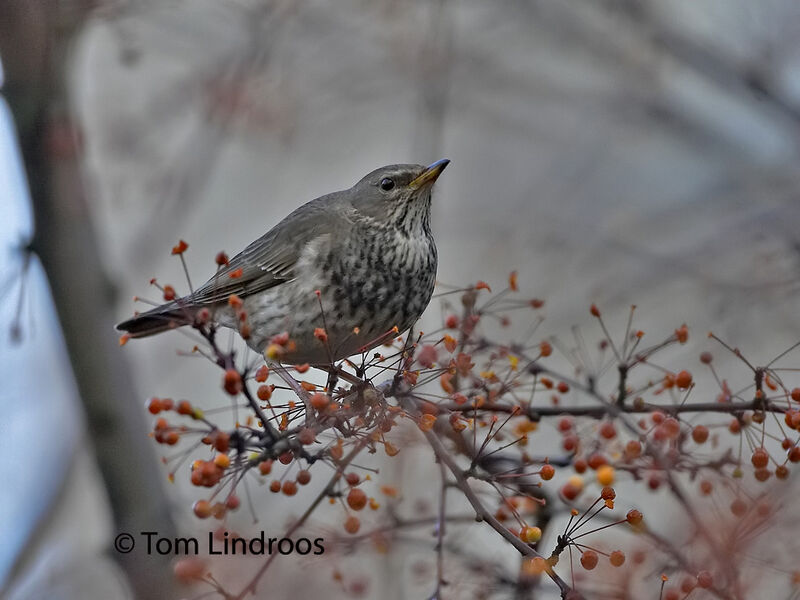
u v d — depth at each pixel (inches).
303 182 767.7
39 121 404.8
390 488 369.4
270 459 298.4
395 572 394.6
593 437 352.8
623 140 786.8
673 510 406.9
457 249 762.2
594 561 294.0
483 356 430.3
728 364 595.8
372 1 644.1
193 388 655.1
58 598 535.8
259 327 462.6
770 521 320.8
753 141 749.3
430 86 614.9
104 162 594.6
